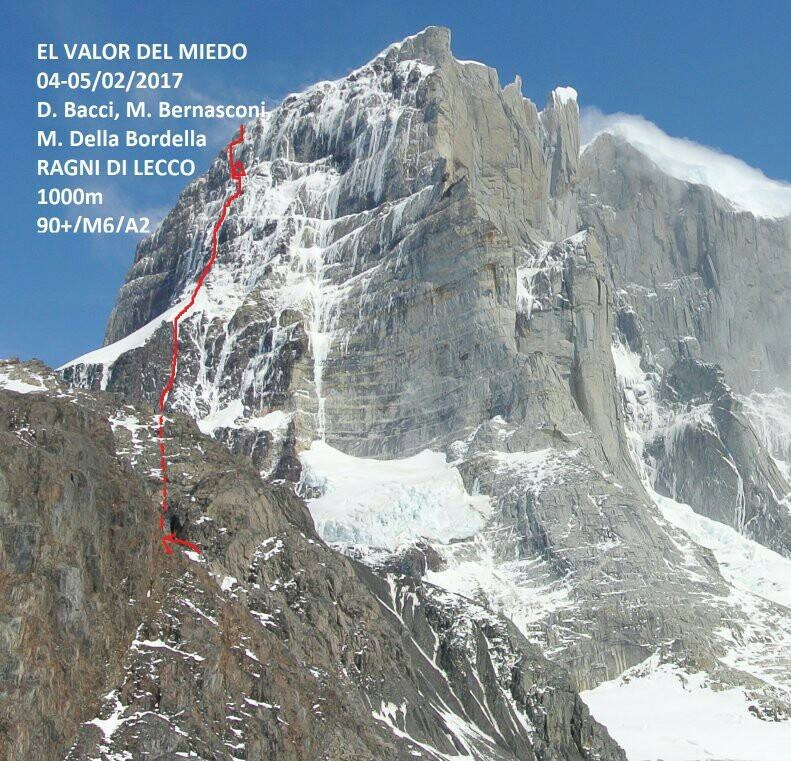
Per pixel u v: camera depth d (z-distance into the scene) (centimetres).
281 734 13538
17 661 11781
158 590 13788
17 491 12562
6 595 12038
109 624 12975
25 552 12338
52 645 12219
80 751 11962
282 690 14062
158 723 12481
